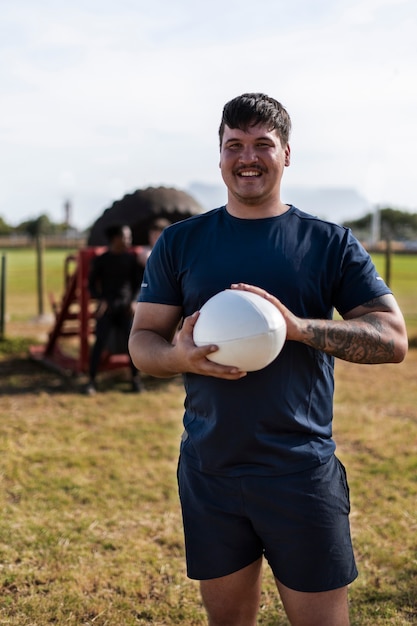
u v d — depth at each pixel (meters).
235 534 2.04
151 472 4.76
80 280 7.87
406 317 12.90
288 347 1.97
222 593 2.12
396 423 5.98
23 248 46.91
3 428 5.81
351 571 2.02
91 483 4.55
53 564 3.46
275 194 2.04
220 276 2.02
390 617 3.04
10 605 3.11
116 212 9.49
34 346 9.52
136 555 3.57
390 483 4.54
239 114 1.97
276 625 3.00
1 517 3.96
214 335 1.85
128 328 7.20
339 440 5.50
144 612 3.09
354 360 1.96
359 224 93.25
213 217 2.11
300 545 1.96
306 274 2.00
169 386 7.54
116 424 5.98
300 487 1.95
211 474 2.04
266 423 1.96
